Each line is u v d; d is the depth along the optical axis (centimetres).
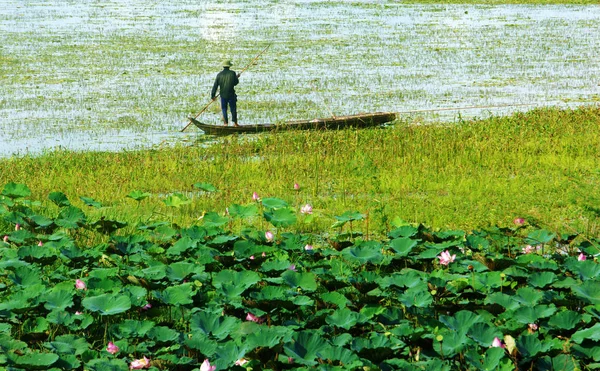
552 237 1258
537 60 4406
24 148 2559
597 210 1617
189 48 4809
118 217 1595
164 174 2097
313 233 1559
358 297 1045
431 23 6094
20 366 788
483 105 3247
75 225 1324
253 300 977
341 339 873
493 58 4466
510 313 930
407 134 2506
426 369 810
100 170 2139
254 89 3588
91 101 3319
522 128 2569
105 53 4597
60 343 868
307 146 2422
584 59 4444
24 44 4903
